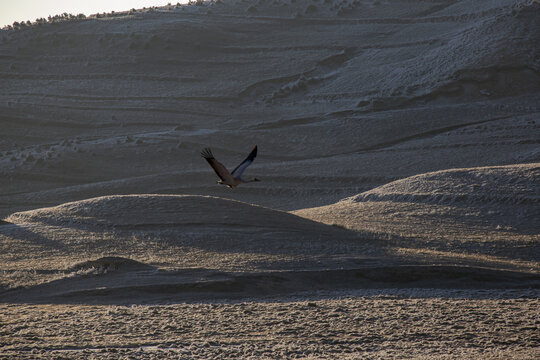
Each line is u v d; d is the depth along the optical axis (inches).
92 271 2034.9
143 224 2800.2
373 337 1316.4
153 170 7180.1
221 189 6363.2
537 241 2832.2
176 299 1776.6
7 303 1729.8
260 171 6776.6
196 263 2190.0
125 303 1729.8
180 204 3107.8
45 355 1138.7
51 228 2805.1
